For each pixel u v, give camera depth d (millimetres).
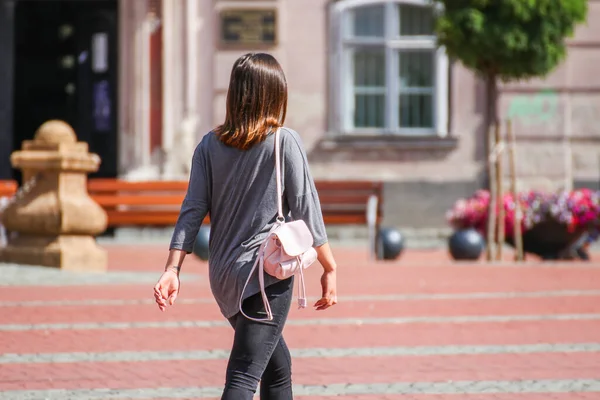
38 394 12734
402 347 16297
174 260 8734
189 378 13891
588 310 20578
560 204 32156
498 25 29156
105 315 19359
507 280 25797
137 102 42344
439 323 18797
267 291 8602
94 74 46594
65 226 25500
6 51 44875
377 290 23656
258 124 8711
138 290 23094
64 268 25484
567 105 42969
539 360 15297
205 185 8844
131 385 13406
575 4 29469
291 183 8703
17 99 48781
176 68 42469
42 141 25844
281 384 9141
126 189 33719
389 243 32656
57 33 48625
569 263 30125
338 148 43000
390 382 13633
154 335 17312
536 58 29703
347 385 13414
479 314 19969
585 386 13383
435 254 38156
